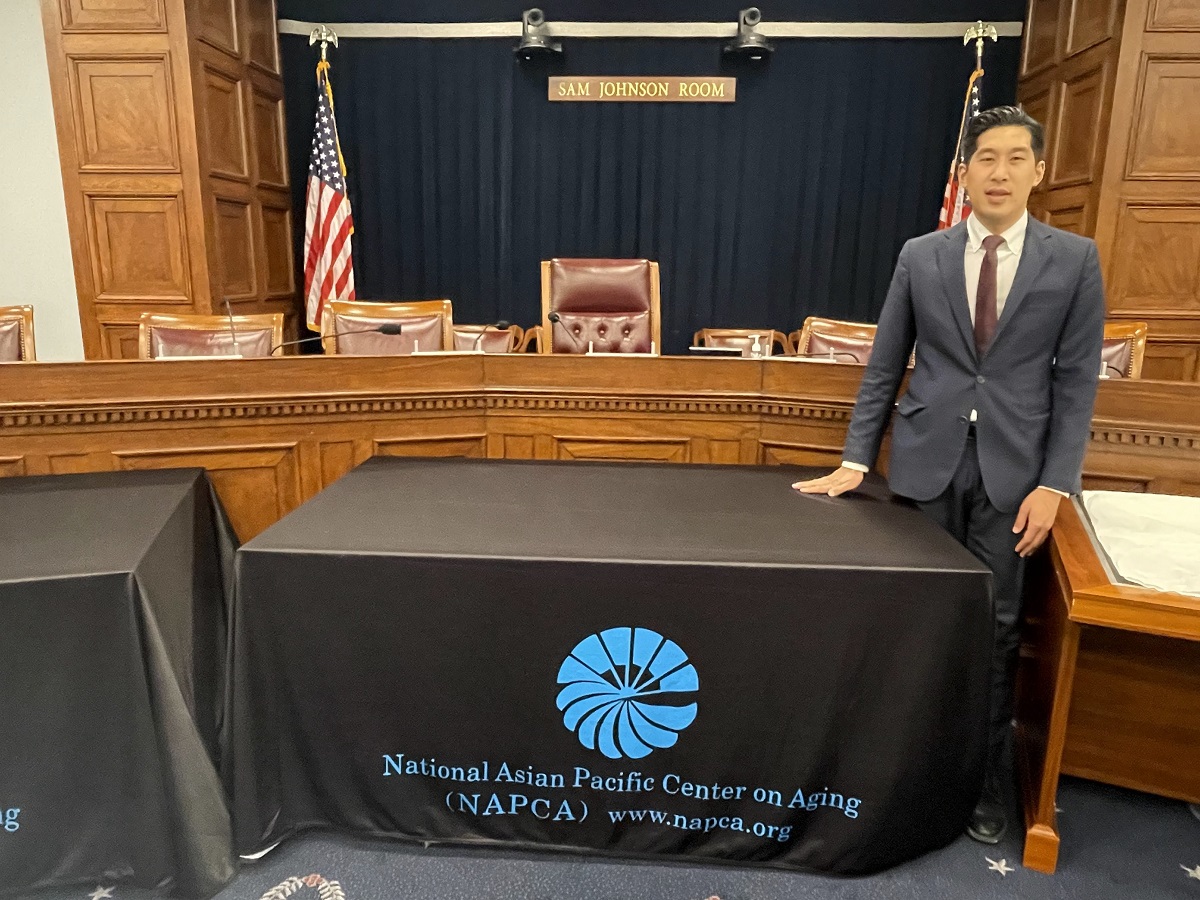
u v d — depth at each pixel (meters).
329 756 1.31
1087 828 1.53
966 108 4.48
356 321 2.70
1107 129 3.95
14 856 1.24
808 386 2.01
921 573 1.18
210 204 4.27
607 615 1.21
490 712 1.27
